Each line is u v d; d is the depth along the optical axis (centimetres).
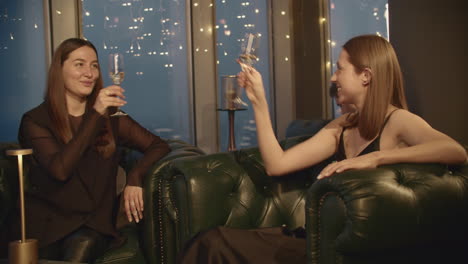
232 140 335
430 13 229
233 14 418
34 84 367
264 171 189
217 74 412
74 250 183
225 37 418
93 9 383
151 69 404
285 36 419
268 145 177
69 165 187
